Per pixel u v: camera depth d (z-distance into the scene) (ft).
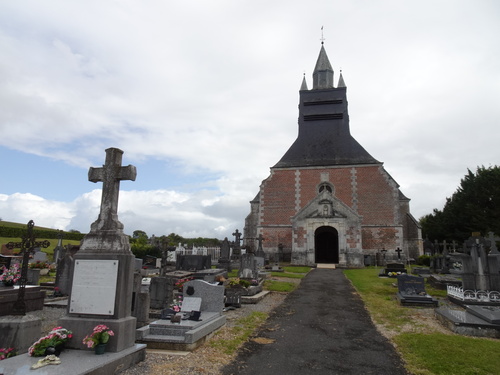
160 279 31.48
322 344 23.85
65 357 16.74
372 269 82.79
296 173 113.50
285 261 107.55
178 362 19.24
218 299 28.66
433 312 34.71
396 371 19.06
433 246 105.29
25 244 20.79
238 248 86.17
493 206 128.77
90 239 19.80
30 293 32.53
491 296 37.76
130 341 18.88
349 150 116.78
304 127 124.98
